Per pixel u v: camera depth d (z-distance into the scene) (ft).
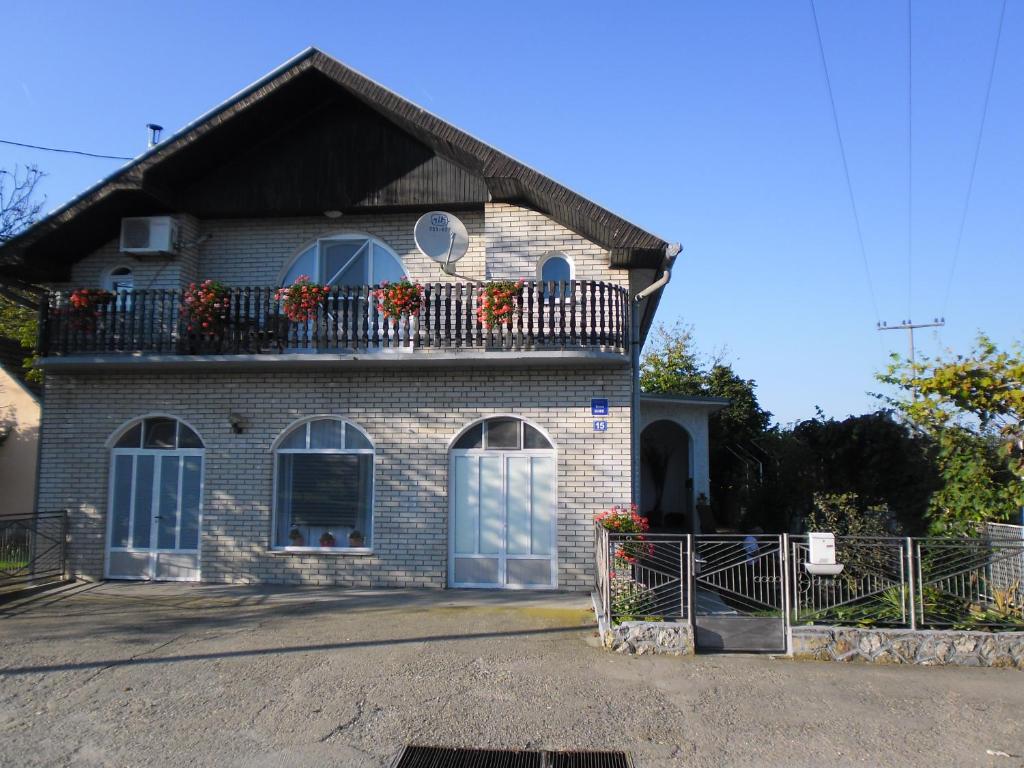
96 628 30.30
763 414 99.76
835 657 26.09
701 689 23.06
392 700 21.95
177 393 41.32
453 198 41.27
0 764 17.46
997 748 18.88
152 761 17.72
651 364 120.67
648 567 27.86
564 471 38.47
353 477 40.24
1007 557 26.94
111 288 44.04
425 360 37.83
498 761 18.04
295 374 40.63
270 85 39.78
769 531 55.26
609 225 37.55
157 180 41.16
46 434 41.96
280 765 17.58
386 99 39.17
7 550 38.11
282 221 44.14
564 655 26.58
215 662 25.61
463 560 38.96
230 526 40.22
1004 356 31.91
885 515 41.93
